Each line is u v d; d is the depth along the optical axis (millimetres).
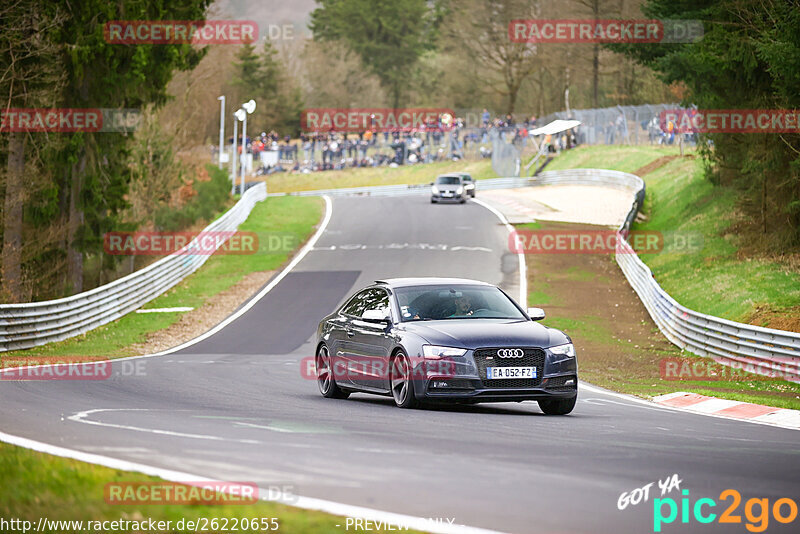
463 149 192750
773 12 55438
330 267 79500
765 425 23812
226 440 17625
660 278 68438
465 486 13555
